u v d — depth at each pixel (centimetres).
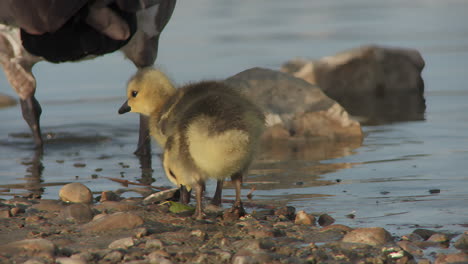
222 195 974
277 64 2367
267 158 1212
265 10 4050
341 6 4219
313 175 1073
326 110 1417
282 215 841
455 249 701
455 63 2397
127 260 682
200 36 3078
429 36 2958
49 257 690
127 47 1283
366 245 715
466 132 1393
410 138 1358
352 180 1030
